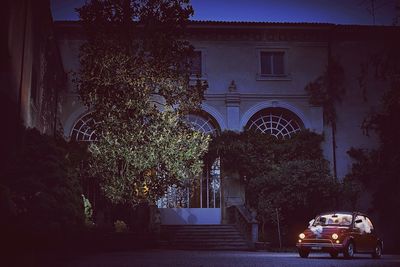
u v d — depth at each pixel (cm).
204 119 2927
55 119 2711
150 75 2134
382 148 2872
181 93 2216
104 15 2123
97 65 2091
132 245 2056
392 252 2703
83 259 1362
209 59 2927
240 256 1623
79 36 2845
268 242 2452
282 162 2700
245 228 2445
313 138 2853
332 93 2955
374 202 2830
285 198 2491
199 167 2173
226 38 2959
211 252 1936
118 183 2112
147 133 2109
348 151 2895
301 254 1667
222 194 2812
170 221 2812
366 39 3025
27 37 1925
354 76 2986
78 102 2781
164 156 2094
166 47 2148
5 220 1322
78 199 1856
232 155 2792
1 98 1639
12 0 1653
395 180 2806
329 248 1616
